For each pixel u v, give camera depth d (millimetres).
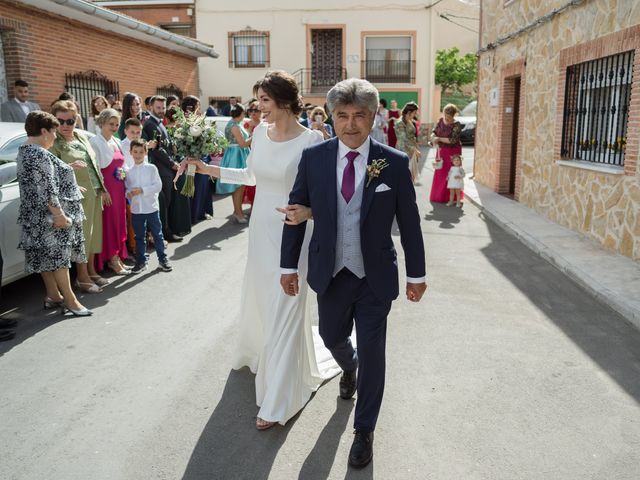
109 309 5664
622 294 5730
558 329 5121
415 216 3227
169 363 4484
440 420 3654
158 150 8055
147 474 3143
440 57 32188
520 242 8430
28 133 5105
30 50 11242
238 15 25703
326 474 3131
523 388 4059
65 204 5328
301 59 26047
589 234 8148
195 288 6305
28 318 5426
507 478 3090
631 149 6934
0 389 4082
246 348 4242
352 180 3139
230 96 26281
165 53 16922
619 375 4250
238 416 3719
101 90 13781
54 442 3443
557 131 9266
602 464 3197
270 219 3787
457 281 6527
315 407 3824
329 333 3416
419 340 4887
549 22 9648
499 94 12547
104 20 12648
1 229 5496
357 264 3193
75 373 4316
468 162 19797
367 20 25844
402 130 13977
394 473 3141
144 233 6891
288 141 3713
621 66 7555
